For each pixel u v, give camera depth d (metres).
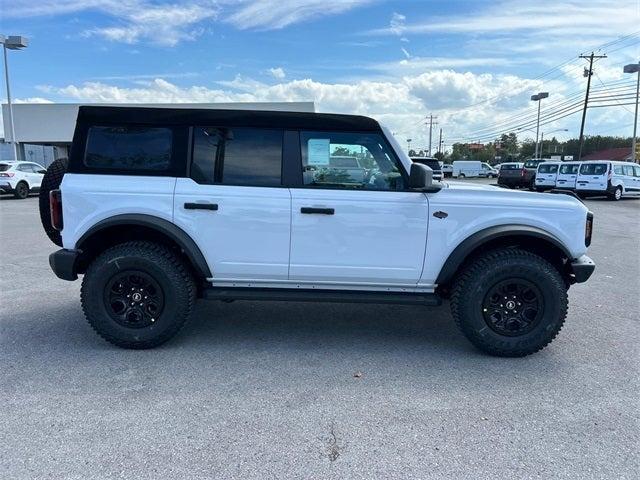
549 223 4.14
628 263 8.33
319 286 4.29
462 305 4.11
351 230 4.10
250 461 2.67
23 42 23.89
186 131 4.12
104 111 4.10
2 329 4.66
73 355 4.07
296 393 3.46
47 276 6.75
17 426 2.97
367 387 3.57
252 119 4.11
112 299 4.12
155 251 4.10
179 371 3.79
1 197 20.89
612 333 4.79
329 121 4.12
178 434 2.92
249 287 4.31
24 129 36.78
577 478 2.57
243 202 4.07
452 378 3.75
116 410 3.18
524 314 4.12
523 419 3.16
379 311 5.43
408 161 4.15
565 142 101.81
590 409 3.30
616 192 23.05
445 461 2.70
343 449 2.79
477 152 120.00
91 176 4.12
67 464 2.61
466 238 4.12
